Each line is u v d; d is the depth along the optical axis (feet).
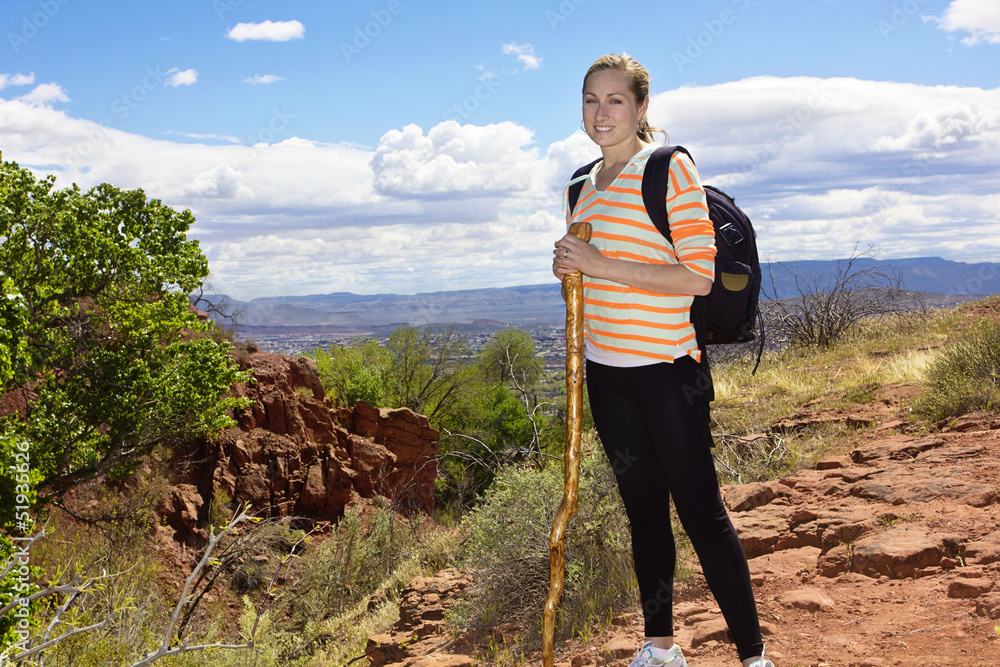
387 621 20.11
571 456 6.89
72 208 29.66
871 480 15.48
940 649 7.87
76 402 29.14
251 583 31.63
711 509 6.82
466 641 13.10
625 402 7.22
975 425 20.07
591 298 7.22
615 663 9.84
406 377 104.22
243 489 47.34
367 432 59.67
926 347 37.68
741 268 6.79
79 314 30.94
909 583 10.21
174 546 35.65
